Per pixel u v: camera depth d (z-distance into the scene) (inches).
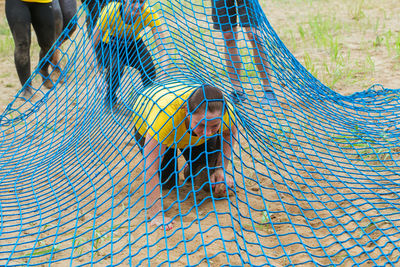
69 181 148.8
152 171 126.8
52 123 203.9
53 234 125.8
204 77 169.9
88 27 230.2
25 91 230.1
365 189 140.2
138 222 129.0
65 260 113.9
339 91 221.5
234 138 136.1
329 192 140.9
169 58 169.3
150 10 181.2
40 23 224.8
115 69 194.1
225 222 127.6
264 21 192.5
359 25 327.6
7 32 367.2
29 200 143.1
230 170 156.6
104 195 144.8
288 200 138.3
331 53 275.6
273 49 190.2
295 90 195.0
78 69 268.8
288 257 108.6
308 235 121.2
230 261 110.7
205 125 114.2
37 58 297.6
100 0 232.7
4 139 191.0
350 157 161.6
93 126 178.5
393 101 201.8
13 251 115.3
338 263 109.1
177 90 128.4
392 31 310.0
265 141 160.1
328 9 400.2
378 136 171.0
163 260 111.5
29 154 173.8
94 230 119.1
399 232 117.3
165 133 123.2
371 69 240.4
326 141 173.5
